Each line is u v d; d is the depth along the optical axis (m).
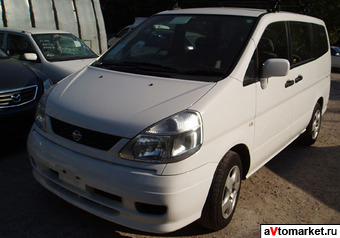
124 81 3.12
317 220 3.45
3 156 4.36
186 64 3.32
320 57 5.14
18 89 4.38
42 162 2.97
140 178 2.47
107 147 2.59
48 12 10.75
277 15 3.98
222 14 3.78
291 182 4.23
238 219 3.35
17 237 2.87
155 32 3.89
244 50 3.31
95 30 12.48
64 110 2.88
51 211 3.26
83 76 3.41
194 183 2.56
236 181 3.16
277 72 3.26
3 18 9.70
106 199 2.66
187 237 3.02
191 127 2.56
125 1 32.06
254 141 3.37
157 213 2.57
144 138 2.51
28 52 7.11
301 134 5.27
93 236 2.96
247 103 3.15
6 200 3.38
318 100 5.30
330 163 4.90
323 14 22.83
